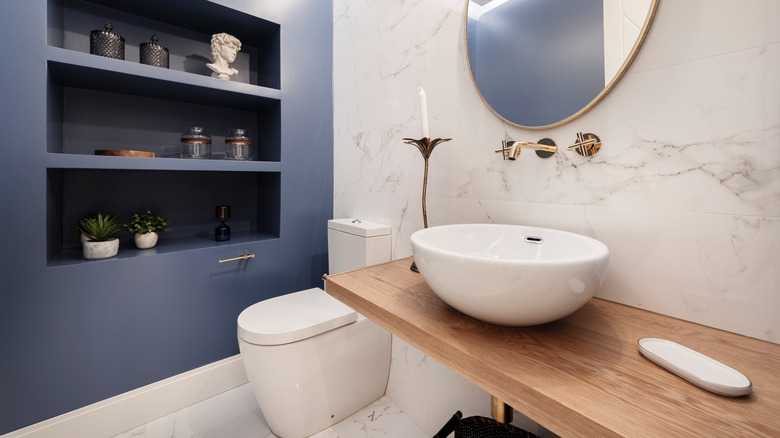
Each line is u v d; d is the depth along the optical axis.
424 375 1.37
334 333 1.34
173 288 1.51
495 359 0.55
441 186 1.27
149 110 1.72
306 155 1.92
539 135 0.96
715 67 0.65
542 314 0.58
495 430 0.98
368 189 1.69
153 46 1.52
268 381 1.22
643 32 0.74
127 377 1.41
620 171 0.80
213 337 1.64
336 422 1.41
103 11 1.56
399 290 0.88
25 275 1.20
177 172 1.82
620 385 0.48
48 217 1.28
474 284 0.57
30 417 1.21
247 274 1.74
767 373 0.51
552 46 0.90
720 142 0.65
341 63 1.90
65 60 1.23
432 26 1.28
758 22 0.60
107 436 1.35
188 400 1.55
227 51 1.65
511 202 1.04
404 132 1.43
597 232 0.84
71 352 1.28
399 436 1.35
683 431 0.39
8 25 1.15
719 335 0.64
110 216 1.59
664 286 0.74
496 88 1.05
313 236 1.97
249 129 2.06
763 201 0.61
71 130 1.51
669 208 0.72
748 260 0.63
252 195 2.09
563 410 0.44
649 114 0.74
